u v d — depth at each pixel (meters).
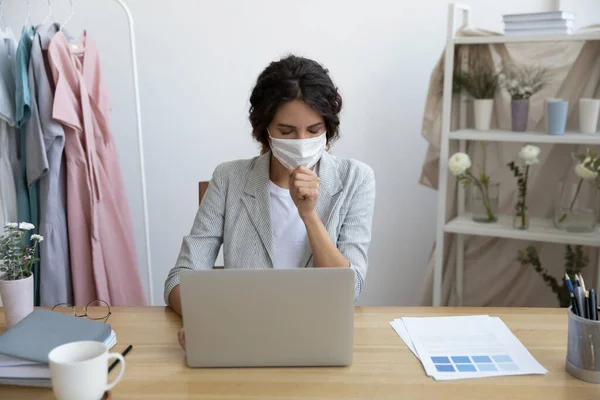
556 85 2.48
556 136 2.33
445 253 2.74
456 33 2.49
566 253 2.59
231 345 1.23
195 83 2.91
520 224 2.46
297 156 1.53
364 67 2.83
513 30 2.37
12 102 2.28
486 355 1.29
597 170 2.27
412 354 1.30
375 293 3.06
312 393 1.14
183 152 2.99
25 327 1.24
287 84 1.48
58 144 2.29
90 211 2.37
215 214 1.71
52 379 1.00
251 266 1.67
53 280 2.34
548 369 1.23
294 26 2.84
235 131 2.95
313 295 1.20
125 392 1.15
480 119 2.51
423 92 2.81
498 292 2.75
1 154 2.34
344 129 2.91
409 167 2.90
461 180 2.64
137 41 2.88
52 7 2.85
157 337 1.39
